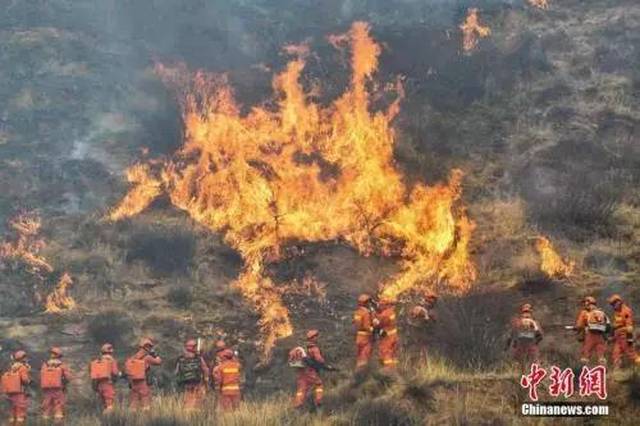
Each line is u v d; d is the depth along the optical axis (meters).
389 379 19.22
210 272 26.25
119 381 22.27
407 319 22.61
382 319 20.02
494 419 17.33
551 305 23.64
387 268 26.30
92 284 25.62
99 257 26.56
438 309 22.17
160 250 26.69
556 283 24.52
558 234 26.84
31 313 24.50
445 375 19.20
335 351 22.70
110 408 19.41
